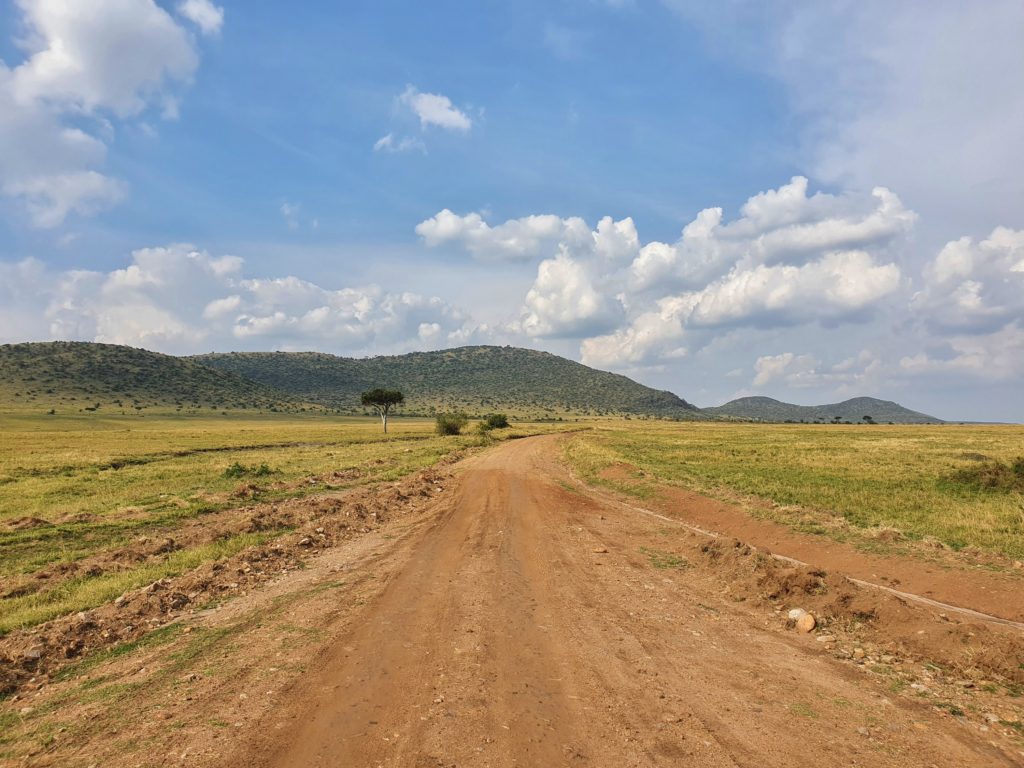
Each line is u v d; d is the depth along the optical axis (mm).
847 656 7754
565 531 16312
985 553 12531
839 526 15352
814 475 26047
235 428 97938
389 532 16250
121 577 11336
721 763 5012
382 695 6262
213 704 6086
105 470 32812
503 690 6391
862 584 10414
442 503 21438
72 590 10781
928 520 15859
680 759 5062
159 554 13594
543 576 11523
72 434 72250
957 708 6195
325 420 156000
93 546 14727
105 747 5258
